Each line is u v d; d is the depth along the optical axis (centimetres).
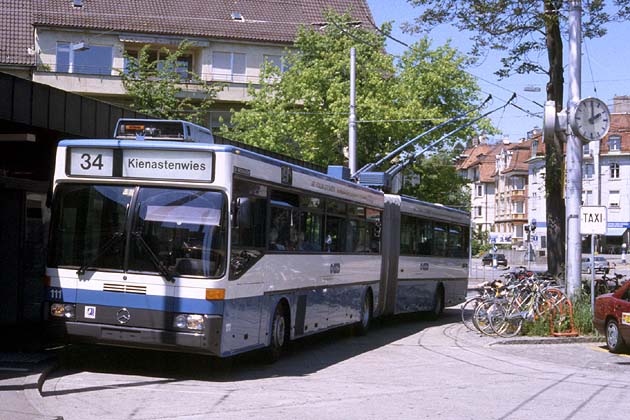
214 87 4647
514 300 1691
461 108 3959
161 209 1049
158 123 1131
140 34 4869
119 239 1051
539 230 9675
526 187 10419
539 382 1121
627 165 8544
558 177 2419
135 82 4303
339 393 999
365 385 1073
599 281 2134
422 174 4116
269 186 1180
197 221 1038
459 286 2480
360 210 1672
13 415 751
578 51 1756
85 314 1054
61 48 4772
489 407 922
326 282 1462
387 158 2552
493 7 2239
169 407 876
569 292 1750
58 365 1118
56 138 1337
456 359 1370
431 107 3903
